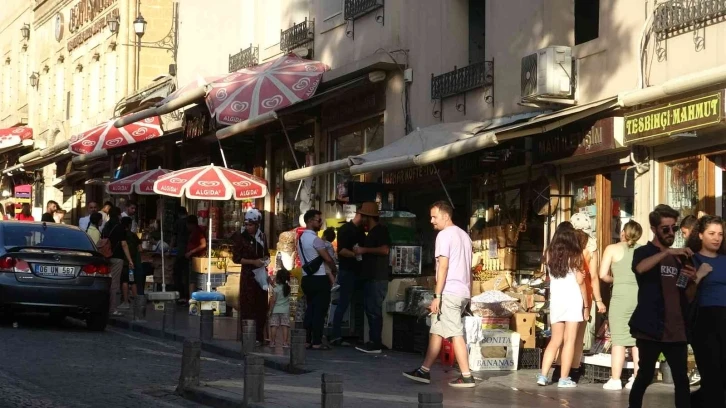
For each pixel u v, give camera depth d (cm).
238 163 3008
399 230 1806
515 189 1797
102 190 4344
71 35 4694
